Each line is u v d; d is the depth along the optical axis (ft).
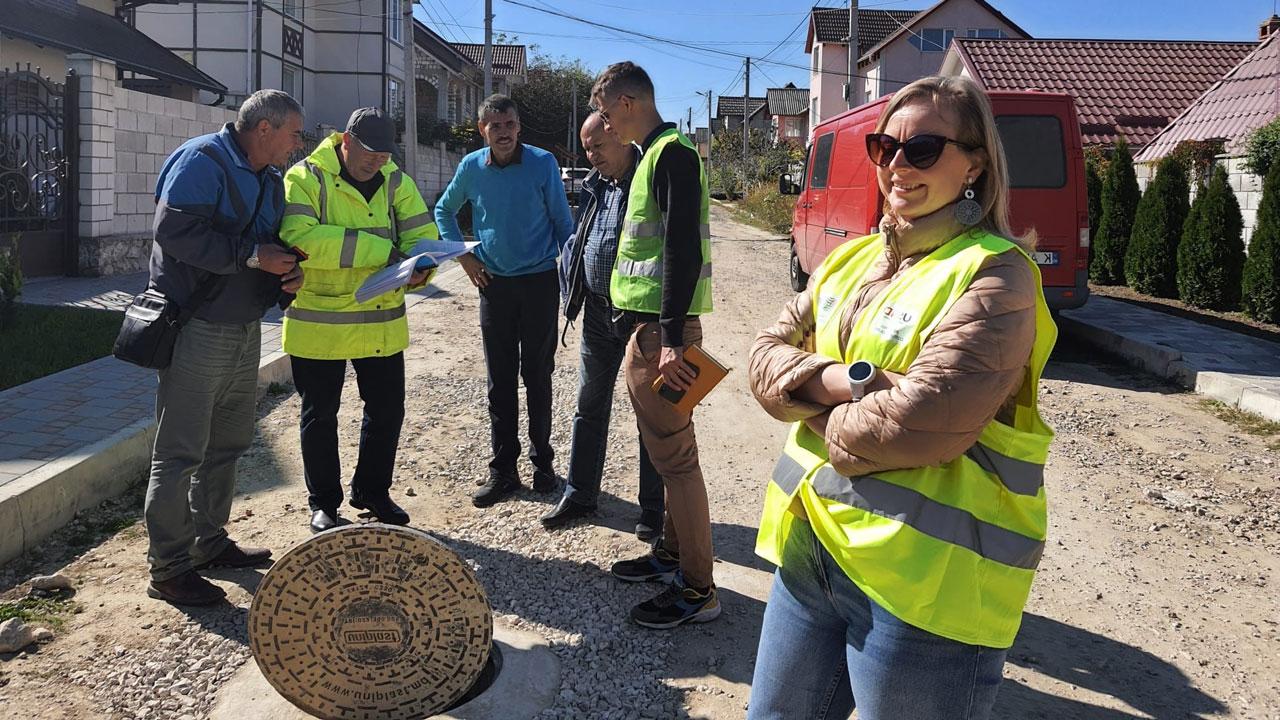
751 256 63.93
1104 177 48.52
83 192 39.11
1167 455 21.12
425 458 19.38
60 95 38.52
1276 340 32.83
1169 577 14.89
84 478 15.87
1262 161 39.50
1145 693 11.56
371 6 105.60
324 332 14.61
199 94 80.48
